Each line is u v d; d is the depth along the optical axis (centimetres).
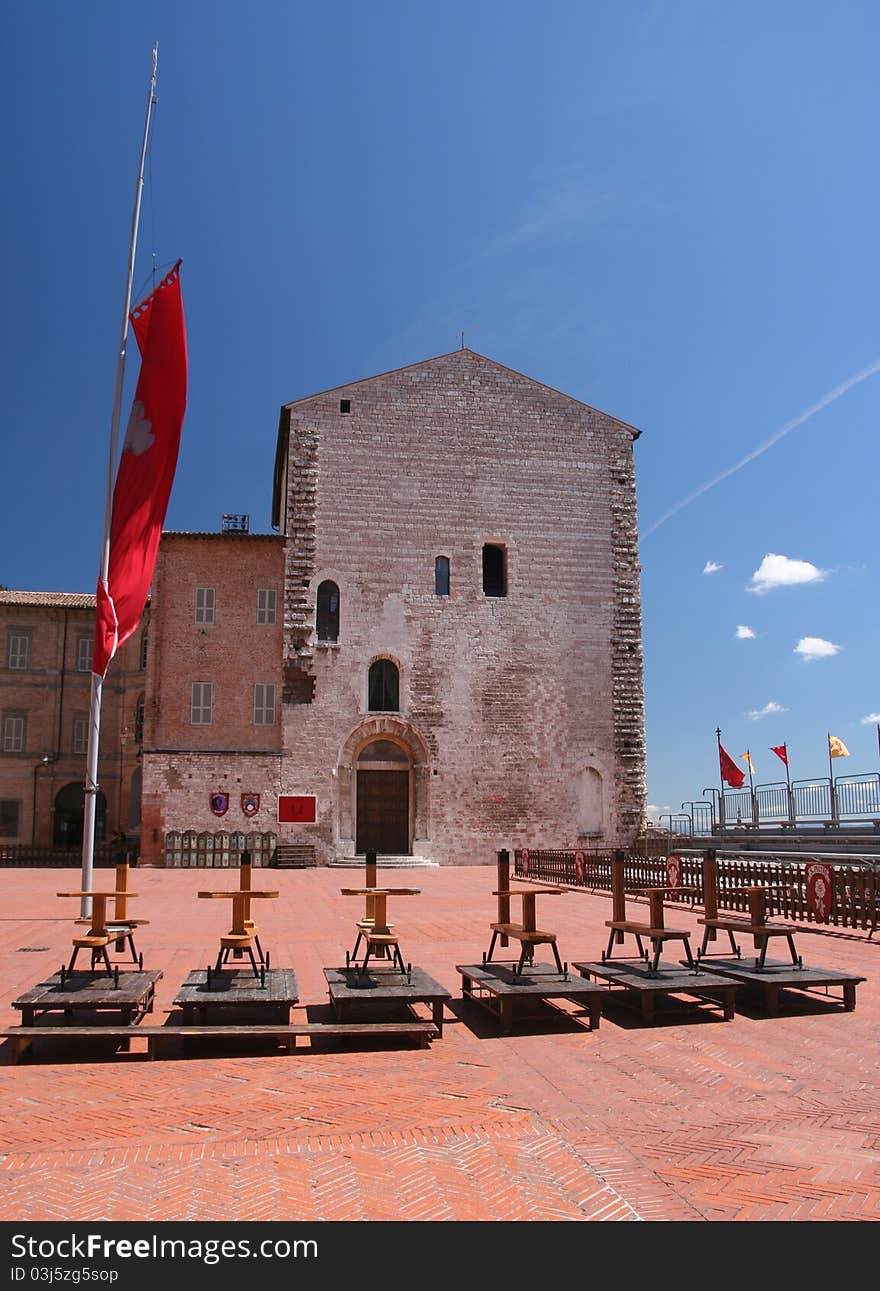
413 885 3459
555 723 4744
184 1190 723
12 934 2059
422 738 4612
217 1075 1018
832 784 3625
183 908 2619
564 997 1243
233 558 4678
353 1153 794
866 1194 714
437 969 1606
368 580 4700
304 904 2727
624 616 4916
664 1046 1136
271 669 4609
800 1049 1120
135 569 2272
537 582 4850
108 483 2283
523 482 4922
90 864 2188
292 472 4728
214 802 4444
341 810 4509
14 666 5459
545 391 5031
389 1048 1133
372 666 4681
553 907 2692
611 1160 780
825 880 2125
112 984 1184
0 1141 820
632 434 5088
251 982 1213
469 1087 975
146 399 2309
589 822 4709
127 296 2336
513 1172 755
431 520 4803
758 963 1357
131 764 5459
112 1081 995
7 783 5369
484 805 4619
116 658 5578
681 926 2202
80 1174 751
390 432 4844
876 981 1506
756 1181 738
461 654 4719
